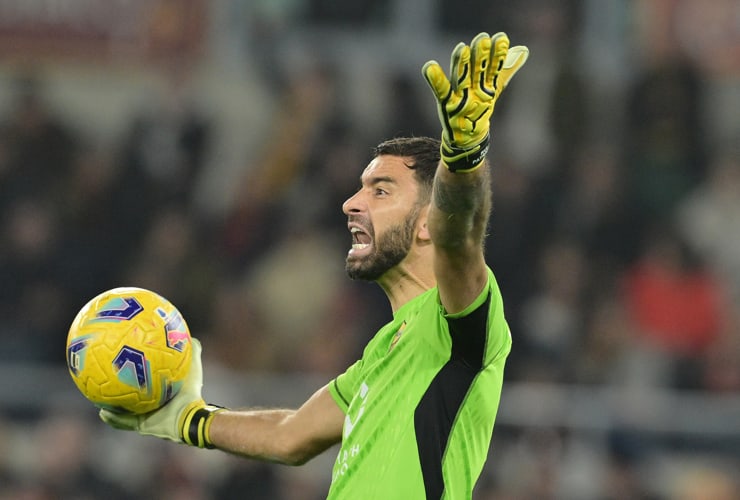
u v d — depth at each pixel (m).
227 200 41.66
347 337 36.06
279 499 32.38
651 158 40.91
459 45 12.02
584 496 31.59
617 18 43.53
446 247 12.73
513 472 31.70
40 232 39.28
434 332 13.71
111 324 15.51
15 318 37.72
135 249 39.84
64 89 43.28
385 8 44.41
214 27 43.94
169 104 43.19
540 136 41.94
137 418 16.27
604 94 42.44
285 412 16.19
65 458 32.47
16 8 42.81
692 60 42.66
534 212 39.03
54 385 33.53
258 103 43.22
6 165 40.94
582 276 37.41
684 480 31.89
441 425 13.52
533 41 43.53
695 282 37.56
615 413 32.34
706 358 36.59
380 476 13.65
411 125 41.34
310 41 44.16
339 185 40.09
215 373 33.66
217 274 38.34
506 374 35.03
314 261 38.50
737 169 41.56
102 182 40.75
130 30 43.53
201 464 32.72
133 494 32.47
